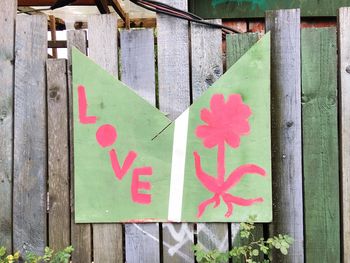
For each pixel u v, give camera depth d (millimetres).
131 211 2402
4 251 2254
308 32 2326
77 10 5539
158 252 2414
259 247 2391
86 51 2428
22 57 2441
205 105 2344
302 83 2336
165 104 2400
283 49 2338
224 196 2359
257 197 2346
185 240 2406
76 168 2402
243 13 3455
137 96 2365
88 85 2385
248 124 2332
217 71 2377
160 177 2379
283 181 2365
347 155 2324
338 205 2355
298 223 2363
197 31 2381
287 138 2355
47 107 2449
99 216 2414
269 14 2342
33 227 2455
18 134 2451
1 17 2451
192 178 2365
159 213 2391
